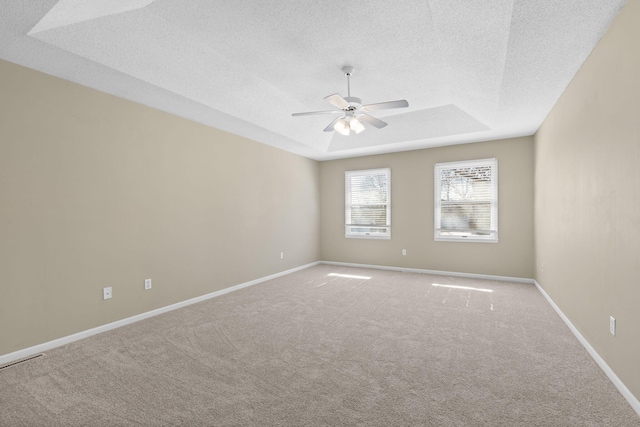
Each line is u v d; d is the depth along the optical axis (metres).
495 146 5.33
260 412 1.87
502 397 1.99
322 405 1.93
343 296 4.39
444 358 2.54
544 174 4.24
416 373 2.30
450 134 5.03
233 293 4.60
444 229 5.79
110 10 2.24
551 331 3.08
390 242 6.29
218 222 4.54
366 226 6.55
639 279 1.83
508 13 2.03
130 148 3.46
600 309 2.39
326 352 2.66
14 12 2.02
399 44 2.81
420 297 4.31
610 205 2.21
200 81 3.28
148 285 3.61
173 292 3.89
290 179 6.12
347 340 2.91
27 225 2.67
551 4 1.93
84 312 3.04
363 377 2.26
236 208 4.86
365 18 2.43
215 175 4.50
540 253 4.59
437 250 5.83
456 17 2.19
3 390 2.12
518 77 2.93
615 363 2.13
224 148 4.66
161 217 3.77
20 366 2.45
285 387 2.13
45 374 2.33
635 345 1.87
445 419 1.78
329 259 6.97
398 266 6.21
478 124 4.70
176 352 2.68
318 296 4.40
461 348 2.72
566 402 1.93
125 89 3.17
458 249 5.65
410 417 1.80
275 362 2.49
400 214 6.17
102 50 2.56
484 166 5.46
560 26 2.16
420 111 4.60
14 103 2.60
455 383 2.16
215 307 3.94
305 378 2.25
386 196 6.34
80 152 3.03
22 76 2.65
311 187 6.77
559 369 2.34
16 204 2.60
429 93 3.93
